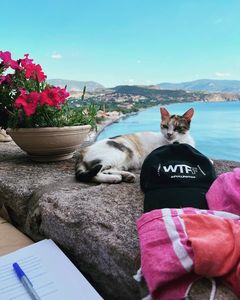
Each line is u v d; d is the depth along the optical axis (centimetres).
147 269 57
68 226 84
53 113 148
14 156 177
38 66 160
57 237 88
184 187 92
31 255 77
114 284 72
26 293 64
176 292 54
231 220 62
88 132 163
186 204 82
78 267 83
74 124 155
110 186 115
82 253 81
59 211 90
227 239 56
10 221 117
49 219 90
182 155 106
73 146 157
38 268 72
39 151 150
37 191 110
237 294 52
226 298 52
